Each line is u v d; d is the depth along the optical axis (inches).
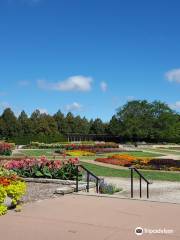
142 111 4340.6
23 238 315.0
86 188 575.5
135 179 844.0
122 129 4281.5
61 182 641.6
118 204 446.9
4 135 3863.2
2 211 390.6
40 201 465.1
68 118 4589.1
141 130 4192.9
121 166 1162.0
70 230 337.7
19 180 462.3
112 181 804.0
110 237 317.7
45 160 698.2
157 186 745.0
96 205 440.8
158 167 1107.9
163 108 4330.7
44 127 4101.9
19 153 1744.6
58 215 391.2
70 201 463.5
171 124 4254.4
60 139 3235.7
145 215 393.7
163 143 4015.8
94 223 361.4
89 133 4623.5
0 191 398.3
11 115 3954.2
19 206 415.5
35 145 2346.2
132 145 3164.4
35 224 356.5
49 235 323.3
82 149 2089.1
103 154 1811.0
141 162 1233.4
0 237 317.1
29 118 4138.8
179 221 370.0
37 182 657.6
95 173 946.1
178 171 1042.7
